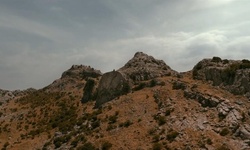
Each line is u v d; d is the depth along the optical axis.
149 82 112.50
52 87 193.38
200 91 90.81
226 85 94.31
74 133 98.69
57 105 154.88
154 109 92.12
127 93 113.69
